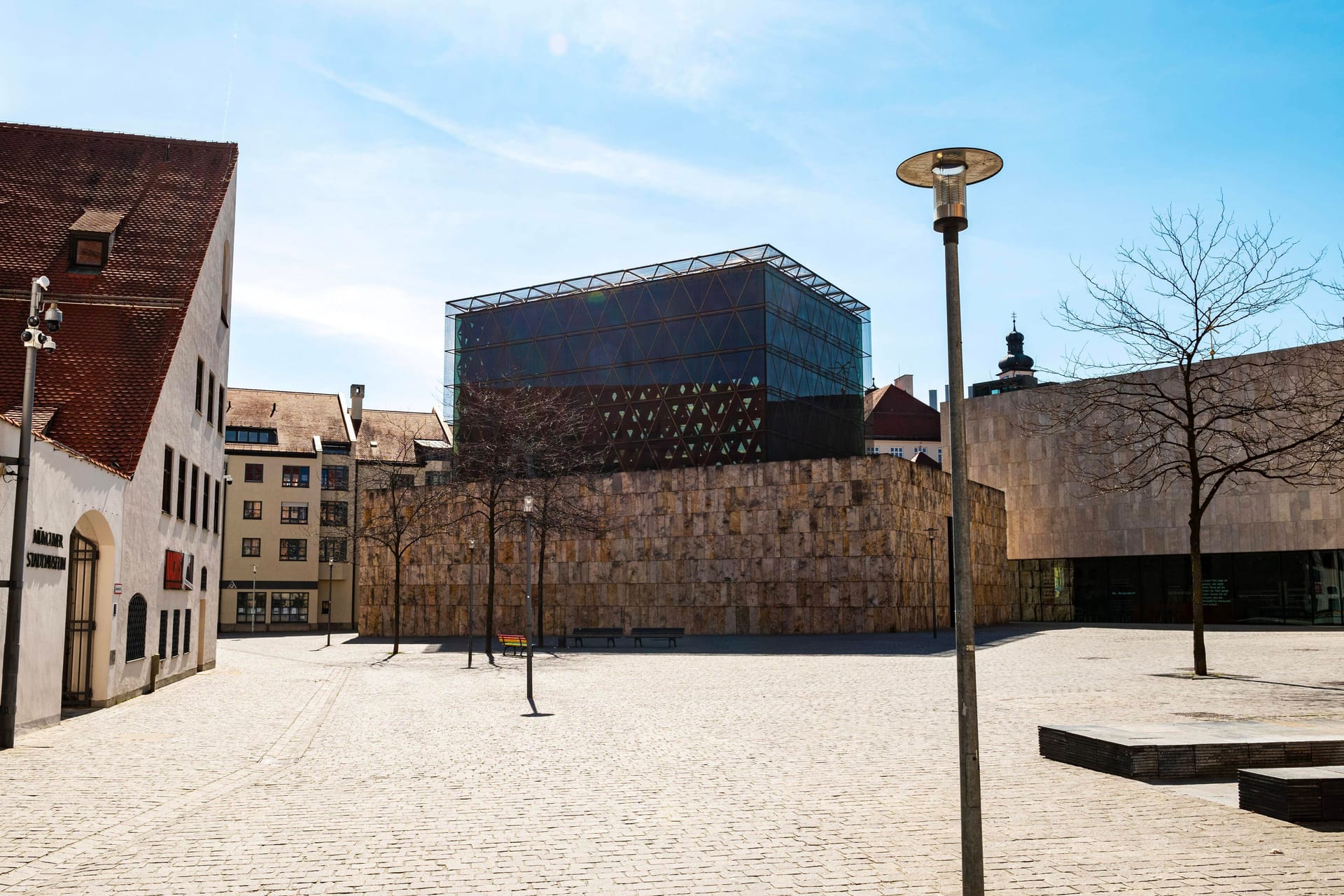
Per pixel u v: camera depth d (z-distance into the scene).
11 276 25.94
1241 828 8.72
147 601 24.05
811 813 9.52
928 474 54.97
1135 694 19.92
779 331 61.56
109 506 20.83
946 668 27.92
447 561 62.75
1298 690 20.50
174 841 8.63
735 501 53.94
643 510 56.19
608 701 20.72
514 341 68.44
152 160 31.61
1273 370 48.78
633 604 56.03
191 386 28.50
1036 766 12.03
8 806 10.34
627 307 64.69
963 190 6.35
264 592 79.88
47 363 23.86
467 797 10.59
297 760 13.55
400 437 89.75
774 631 52.25
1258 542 54.38
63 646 18.16
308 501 81.56
